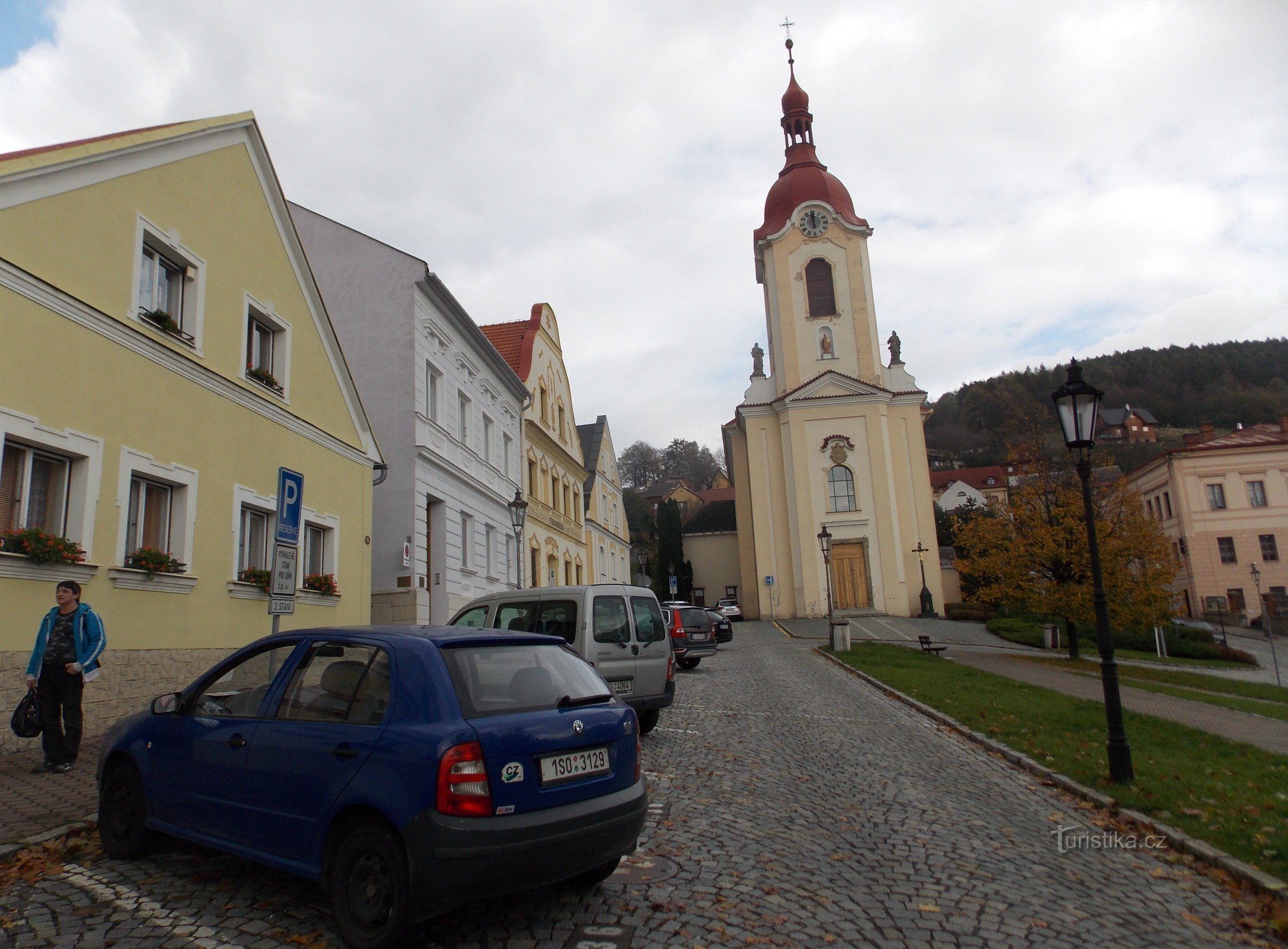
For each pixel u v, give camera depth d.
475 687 4.59
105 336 9.84
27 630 8.55
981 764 9.37
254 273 13.39
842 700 14.82
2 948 4.22
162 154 11.16
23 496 8.77
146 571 10.23
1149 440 110.25
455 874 4.05
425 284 19.62
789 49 52.16
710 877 5.35
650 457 108.88
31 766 7.83
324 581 14.94
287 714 4.95
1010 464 26.08
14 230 8.59
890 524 43.62
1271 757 9.56
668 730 11.38
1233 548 52.31
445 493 20.89
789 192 48.91
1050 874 5.61
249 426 12.98
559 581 32.78
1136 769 8.68
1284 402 116.44
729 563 61.69
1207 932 4.66
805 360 46.44
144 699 10.23
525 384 28.56
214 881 5.19
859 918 4.74
